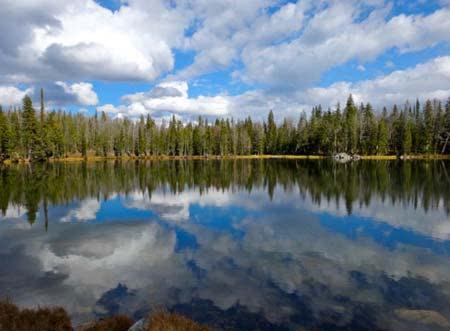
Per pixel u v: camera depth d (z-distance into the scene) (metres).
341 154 92.88
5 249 16.66
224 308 10.02
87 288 11.78
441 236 18.41
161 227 21.17
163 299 10.71
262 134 123.31
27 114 82.06
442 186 37.12
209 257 15.05
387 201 29.30
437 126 90.19
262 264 14.03
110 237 18.80
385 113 111.94
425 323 9.12
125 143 114.50
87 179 49.62
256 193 36.03
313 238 18.16
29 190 38.34
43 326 7.87
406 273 12.98
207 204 29.61
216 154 120.94
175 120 121.62
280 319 9.33
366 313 9.70
